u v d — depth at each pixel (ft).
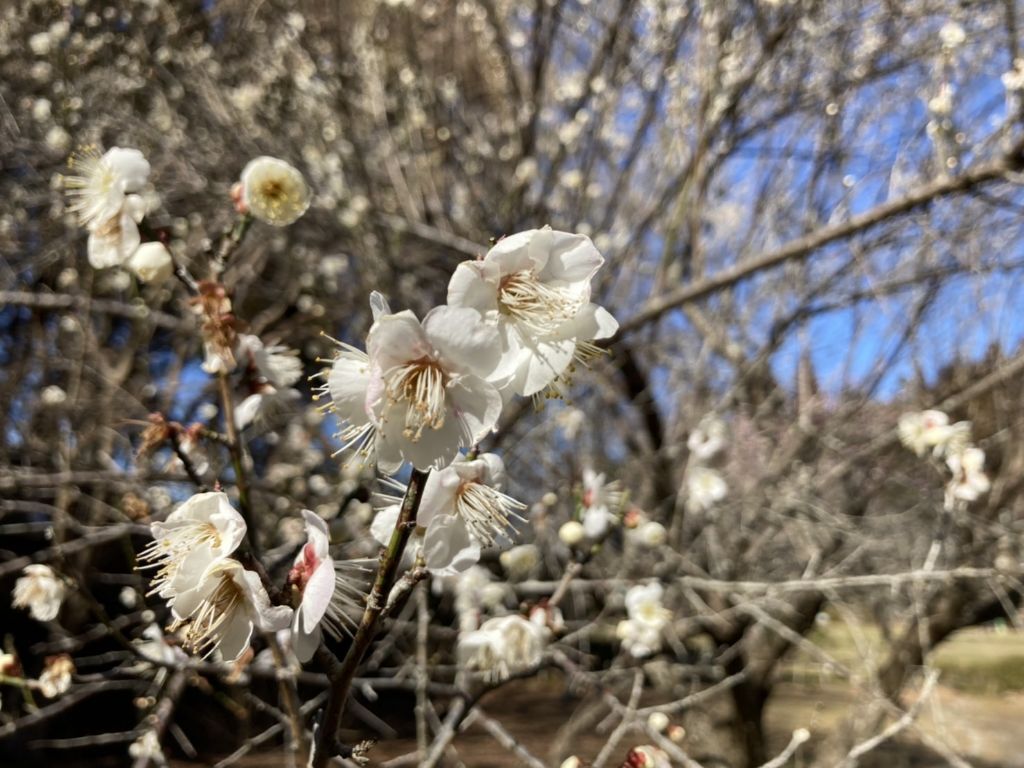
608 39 1.86
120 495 1.79
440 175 2.18
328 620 0.49
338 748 0.43
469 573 1.31
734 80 1.76
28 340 2.24
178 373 1.99
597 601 1.88
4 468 1.62
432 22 2.29
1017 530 1.64
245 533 0.44
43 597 0.93
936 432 1.31
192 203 2.09
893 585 1.47
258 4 2.05
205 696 2.51
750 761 1.91
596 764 0.86
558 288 0.44
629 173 2.02
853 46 1.84
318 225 2.01
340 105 2.00
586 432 2.12
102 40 1.96
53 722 2.52
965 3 1.50
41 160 1.96
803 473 1.80
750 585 1.36
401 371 0.41
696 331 2.31
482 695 0.90
